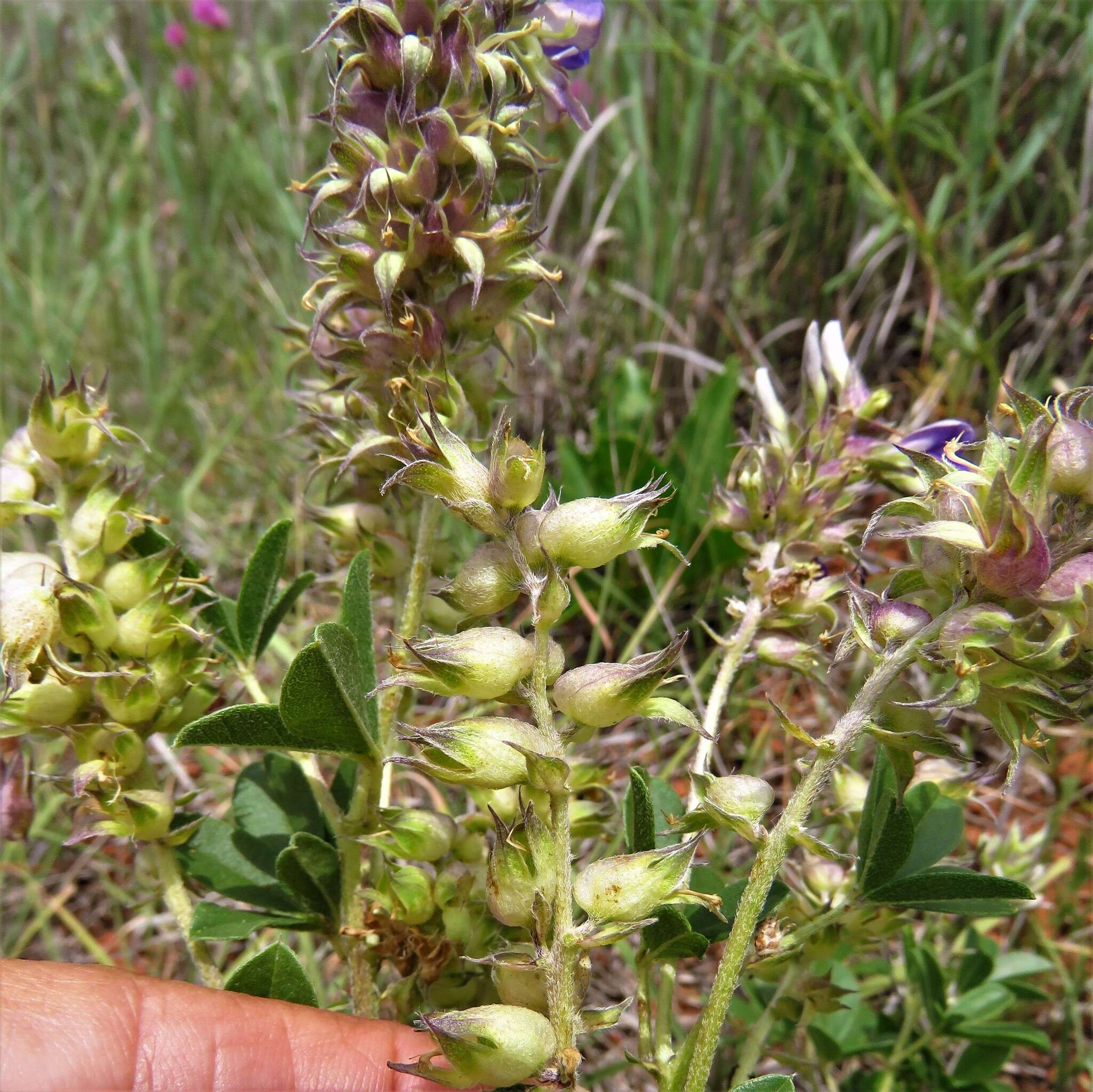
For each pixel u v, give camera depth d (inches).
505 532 5.1
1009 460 4.8
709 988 10.8
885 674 5.0
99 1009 6.0
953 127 17.8
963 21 17.9
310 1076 6.2
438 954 6.6
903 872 7.0
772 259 18.4
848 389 7.3
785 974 7.2
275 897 7.2
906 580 5.3
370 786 6.7
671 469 14.6
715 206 17.8
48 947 11.7
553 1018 5.0
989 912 6.6
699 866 7.2
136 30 27.2
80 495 6.8
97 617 6.2
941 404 15.8
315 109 22.3
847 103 17.3
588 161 19.2
